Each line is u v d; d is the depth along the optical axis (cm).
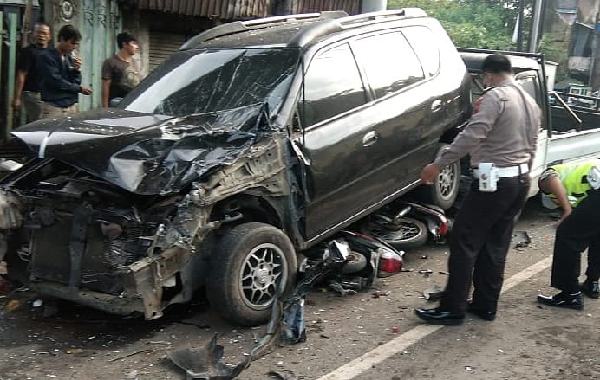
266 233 475
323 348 447
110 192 447
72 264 453
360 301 531
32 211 477
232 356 434
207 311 508
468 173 695
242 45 576
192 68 575
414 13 673
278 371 413
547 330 480
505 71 474
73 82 784
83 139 438
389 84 591
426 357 435
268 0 1128
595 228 502
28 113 765
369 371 416
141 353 439
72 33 767
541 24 2578
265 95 514
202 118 499
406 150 599
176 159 446
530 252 672
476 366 423
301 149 498
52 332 473
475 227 471
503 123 460
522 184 471
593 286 545
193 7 1002
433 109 625
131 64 823
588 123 1024
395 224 625
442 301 487
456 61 682
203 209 437
